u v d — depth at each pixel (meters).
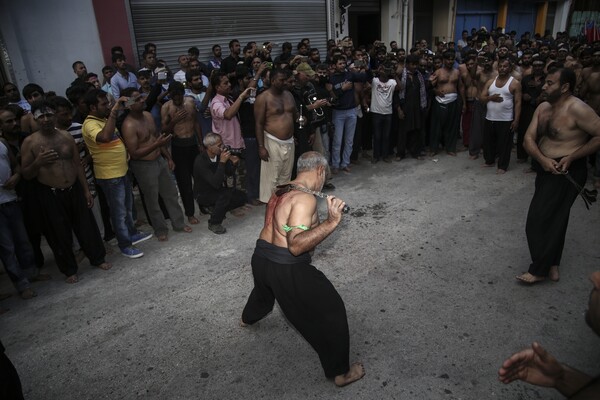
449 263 4.20
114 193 4.44
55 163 3.91
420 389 2.75
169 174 5.00
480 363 2.93
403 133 7.27
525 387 2.73
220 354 3.18
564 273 3.93
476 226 4.93
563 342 3.08
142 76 6.07
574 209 5.24
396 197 5.92
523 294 3.66
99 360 3.19
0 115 3.98
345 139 6.86
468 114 7.82
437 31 15.92
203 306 3.76
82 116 4.75
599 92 5.81
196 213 5.81
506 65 6.26
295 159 5.98
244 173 6.39
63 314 3.77
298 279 2.63
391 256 4.38
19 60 7.16
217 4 9.15
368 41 14.49
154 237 5.13
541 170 3.63
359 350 3.11
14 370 2.47
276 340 3.30
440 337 3.20
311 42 11.25
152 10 8.32
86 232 4.27
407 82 6.95
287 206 2.62
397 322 3.39
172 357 3.18
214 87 5.54
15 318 3.75
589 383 1.40
